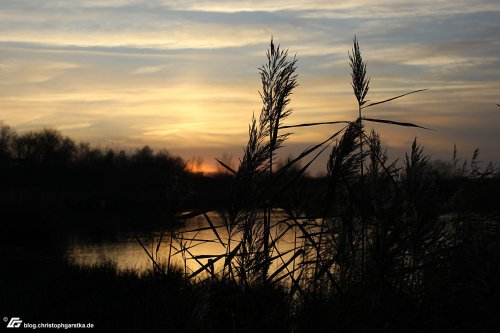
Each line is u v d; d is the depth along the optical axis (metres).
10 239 26.33
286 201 3.11
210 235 16.14
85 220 35.84
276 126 2.91
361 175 2.90
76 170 68.50
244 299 2.68
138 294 7.88
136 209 44.56
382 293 2.74
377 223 2.82
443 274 2.91
